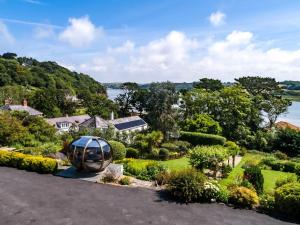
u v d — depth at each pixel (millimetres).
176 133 46938
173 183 15148
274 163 32781
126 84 103812
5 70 116000
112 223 11773
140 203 14070
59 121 70562
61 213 12453
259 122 61438
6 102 82500
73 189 15500
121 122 68562
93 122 57406
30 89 115188
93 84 179625
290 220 13203
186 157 36656
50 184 16141
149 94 84438
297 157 44906
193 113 61156
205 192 14797
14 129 28609
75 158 17703
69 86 138125
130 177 18219
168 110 63094
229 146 40344
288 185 14625
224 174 24750
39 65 176375
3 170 18562
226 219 12875
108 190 15633
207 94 59656
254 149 49719
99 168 17625
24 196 14203
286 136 47844
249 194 14578
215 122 51219
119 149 26500
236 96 55219
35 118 34000
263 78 79312
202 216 13023
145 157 34969
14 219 11633
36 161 18391
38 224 11320
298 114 130000
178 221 12336
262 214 13734
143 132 49000
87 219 12016
